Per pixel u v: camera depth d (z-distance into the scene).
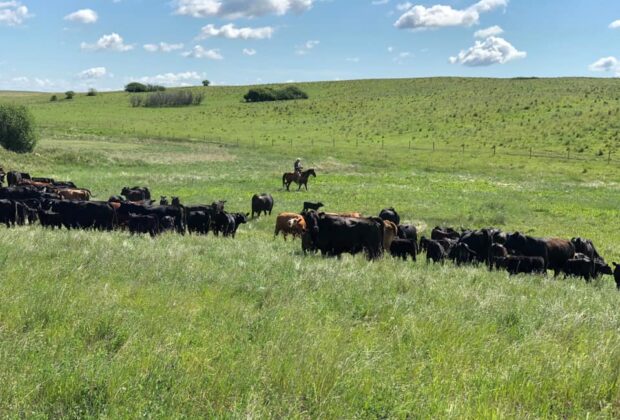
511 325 8.39
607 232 26.42
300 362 5.95
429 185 44.25
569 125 78.62
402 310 8.66
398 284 10.88
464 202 34.75
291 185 41.56
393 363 6.36
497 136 76.50
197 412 4.93
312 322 7.70
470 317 8.62
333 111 110.38
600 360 6.60
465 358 6.68
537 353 7.02
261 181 43.12
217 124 97.75
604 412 5.50
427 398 5.45
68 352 5.83
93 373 5.30
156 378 5.34
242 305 8.36
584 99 97.94
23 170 42.72
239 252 14.09
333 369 5.79
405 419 5.08
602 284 15.82
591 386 5.94
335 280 10.74
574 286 13.45
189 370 5.66
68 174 42.94
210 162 56.66
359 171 55.22
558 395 5.89
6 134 48.19
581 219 29.91
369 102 118.94
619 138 69.12
